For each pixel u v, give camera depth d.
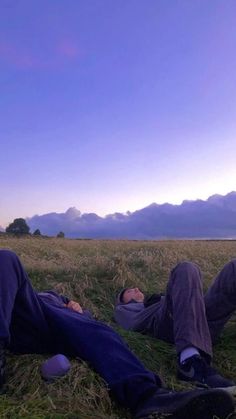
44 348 1.13
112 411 0.96
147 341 1.36
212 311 1.30
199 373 1.11
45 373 1.01
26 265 2.18
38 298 1.11
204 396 0.86
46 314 1.11
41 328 1.10
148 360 1.27
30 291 1.08
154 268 2.33
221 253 2.99
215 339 1.37
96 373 1.01
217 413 0.87
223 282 1.28
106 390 0.98
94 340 1.05
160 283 2.10
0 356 0.98
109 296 1.89
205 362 1.12
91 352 1.04
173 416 0.87
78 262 2.39
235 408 0.94
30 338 1.12
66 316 1.11
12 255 1.04
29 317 1.09
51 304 1.18
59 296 1.35
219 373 1.23
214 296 1.29
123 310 1.53
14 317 1.09
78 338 1.07
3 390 0.98
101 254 2.95
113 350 1.03
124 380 0.96
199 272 1.24
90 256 2.79
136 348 1.30
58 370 1.01
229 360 1.30
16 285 1.02
